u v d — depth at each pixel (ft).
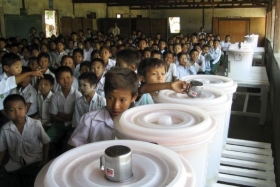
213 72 19.38
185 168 2.54
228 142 6.73
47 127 8.57
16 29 26.27
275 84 10.11
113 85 3.69
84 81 7.14
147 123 3.26
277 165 6.73
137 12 52.08
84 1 35.27
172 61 12.62
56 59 17.38
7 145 6.82
